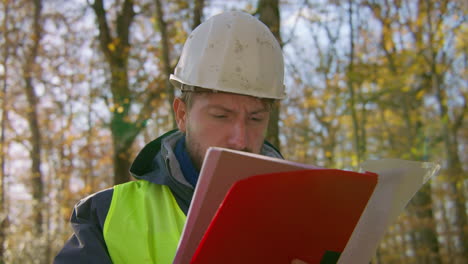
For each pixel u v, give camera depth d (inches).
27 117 738.2
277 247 50.1
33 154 711.7
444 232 579.8
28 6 695.1
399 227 558.6
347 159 639.1
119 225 64.7
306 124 753.6
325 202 48.2
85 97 562.6
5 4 684.7
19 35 708.7
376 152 662.5
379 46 570.6
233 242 47.2
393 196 55.2
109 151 627.5
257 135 66.6
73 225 66.2
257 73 66.3
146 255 62.1
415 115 589.0
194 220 49.3
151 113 429.1
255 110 65.6
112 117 401.1
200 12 293.1
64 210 557.6
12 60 757.3
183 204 67.8
